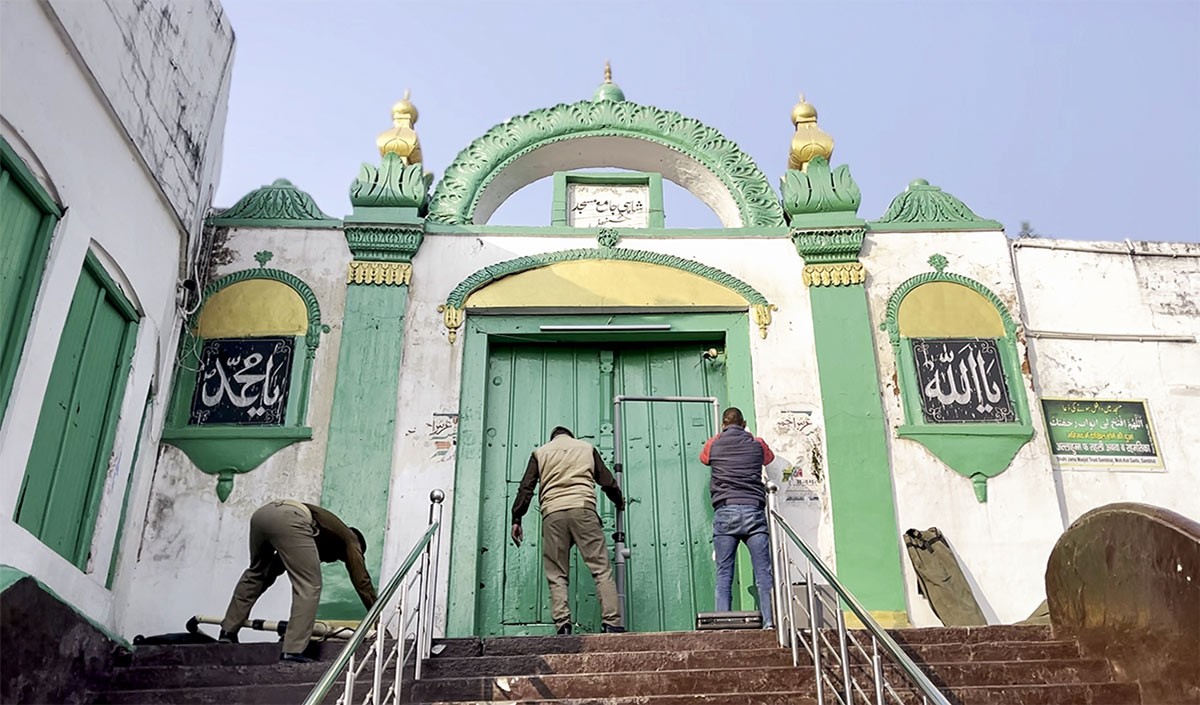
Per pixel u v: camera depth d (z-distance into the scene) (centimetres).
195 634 680
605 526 823
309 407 830
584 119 963
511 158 948
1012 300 882
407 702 550
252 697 571
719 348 883
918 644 612
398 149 931
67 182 643
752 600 783
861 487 806
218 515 791
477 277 877
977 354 862
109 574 722
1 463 582
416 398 834
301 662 608
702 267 887
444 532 789
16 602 540
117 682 604
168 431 812
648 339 879
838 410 832
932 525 800
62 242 637
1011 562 789
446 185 927
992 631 629
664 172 992
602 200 954
